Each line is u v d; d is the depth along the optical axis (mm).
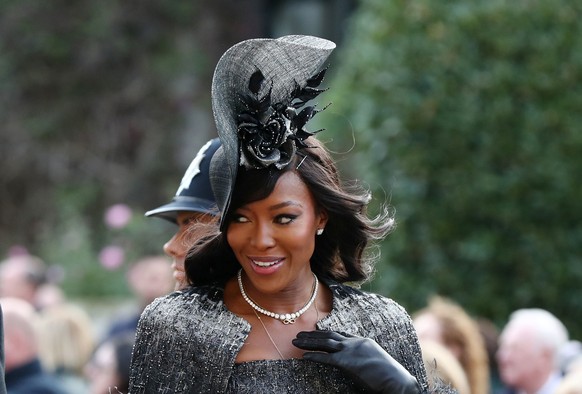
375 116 14258
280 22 20703
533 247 13883
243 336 5637
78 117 27922
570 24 14211
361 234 5906
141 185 27922
